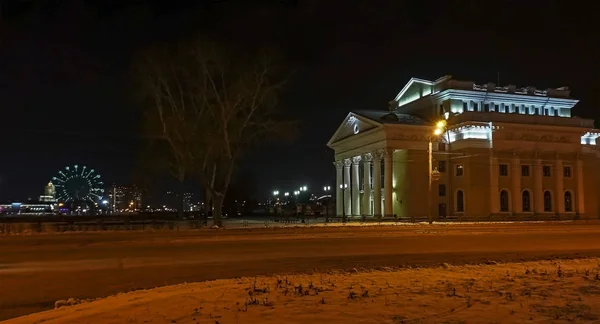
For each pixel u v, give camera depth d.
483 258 22.72
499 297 11.66
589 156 81.75
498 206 74.12
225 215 104.81
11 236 38.66
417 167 75.25
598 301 11.16
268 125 51.50
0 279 17.72
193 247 27.66
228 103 50.12
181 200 76.44
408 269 17.92
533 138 76.81
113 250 26.42
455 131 75.75
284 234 37.28
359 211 86.19
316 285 13.91
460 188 75.38
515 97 81.88
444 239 32.34
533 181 76.94
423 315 9.88
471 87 80.31
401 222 62.94
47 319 10.84
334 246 28.02
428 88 84.75
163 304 11.49
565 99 84.75
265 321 9.56
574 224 54.22
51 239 34.88
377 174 77.75
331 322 9.40
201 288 13.95
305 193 157.12
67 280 17.47
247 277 16.61
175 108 50.53
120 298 12.97
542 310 10.24
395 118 78.12
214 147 52.06
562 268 17.53
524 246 28.48
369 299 11.54
